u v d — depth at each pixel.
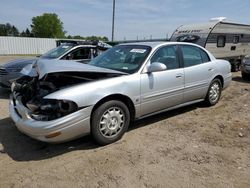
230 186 3.01
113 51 5.23
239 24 13.84
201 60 5.70
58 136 3.51
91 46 8.30
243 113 5.68
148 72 4.46
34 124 3.50
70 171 3.33
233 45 13.70
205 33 12.12
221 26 12.59
